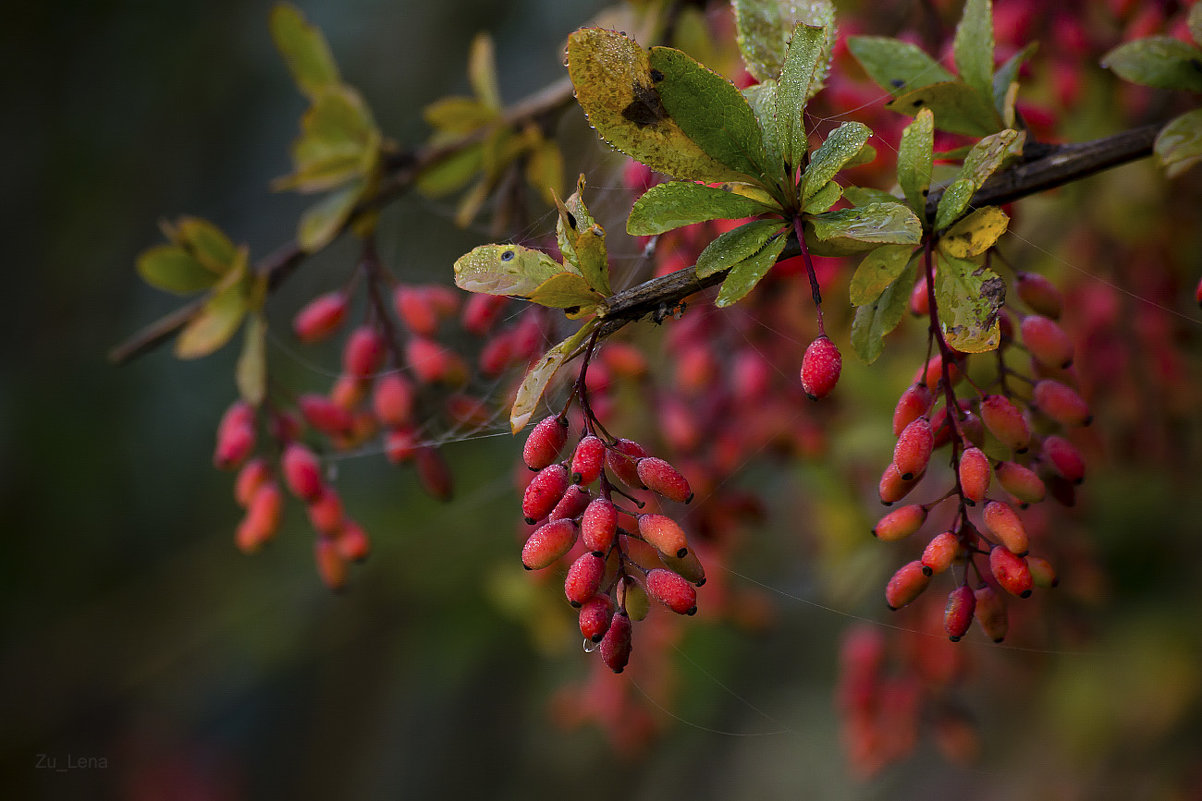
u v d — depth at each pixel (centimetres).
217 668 187
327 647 176
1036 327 82
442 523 166
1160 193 109
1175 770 144
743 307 101
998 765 170
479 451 167
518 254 80
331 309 96
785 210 79
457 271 80
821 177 79
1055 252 116
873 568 124
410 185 98
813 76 79
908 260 80
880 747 106
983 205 83
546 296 79
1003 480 80
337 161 96
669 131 79
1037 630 111
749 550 154
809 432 107
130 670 186
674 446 102
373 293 96
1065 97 98
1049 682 150
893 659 108
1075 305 112
